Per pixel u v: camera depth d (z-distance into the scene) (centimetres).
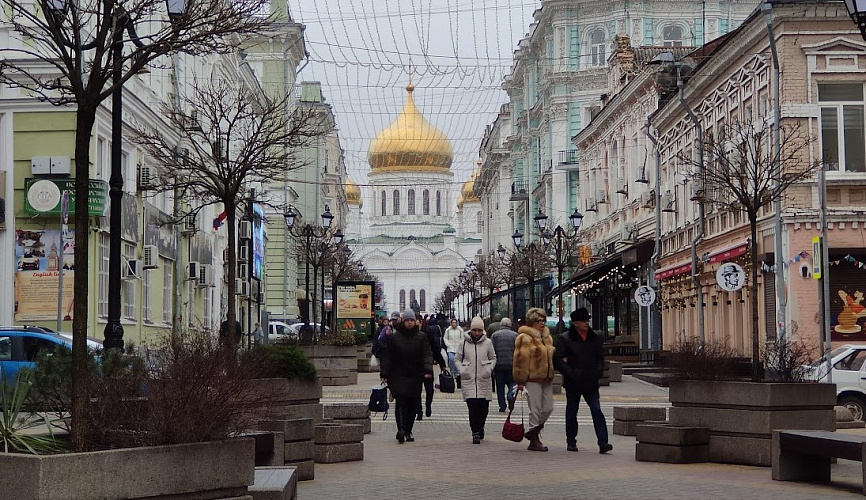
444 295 15512
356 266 10888
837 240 3506
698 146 4216
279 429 1523
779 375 1780
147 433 970
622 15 8138
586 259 6656
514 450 1970
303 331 4178
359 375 4753
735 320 4106
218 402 1023
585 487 1472
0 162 3291
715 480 1536
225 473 975
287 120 3922
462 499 1370
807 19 3522
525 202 10069
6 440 944
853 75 3531
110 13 1085
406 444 2080
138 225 3869
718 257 4181
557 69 8444
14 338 2473
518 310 7562
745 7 8144
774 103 3469
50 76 3216
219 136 2784
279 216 7744
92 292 3316
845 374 2603
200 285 4938
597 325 7006
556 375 3462
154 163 4112
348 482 1530
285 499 1115
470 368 2098
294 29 7788
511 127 11394
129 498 908
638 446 1778
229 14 1343
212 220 5572
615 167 6469
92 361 1157
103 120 3481
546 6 8444
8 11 3164
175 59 4434
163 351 1427
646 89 5538
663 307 5241
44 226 3291
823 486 1481
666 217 5206
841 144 3528
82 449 948
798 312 3494
